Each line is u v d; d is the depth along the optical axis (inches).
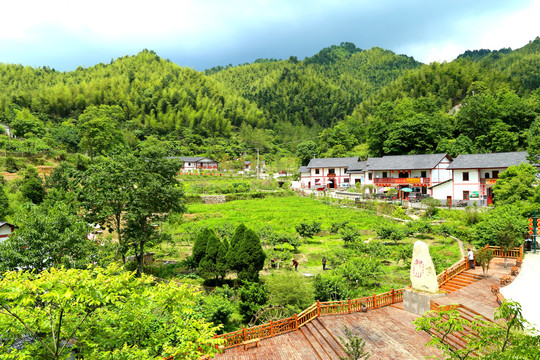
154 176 1234.6
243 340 652.7
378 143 3587.6
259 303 860.0
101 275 355.6
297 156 4909.0
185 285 424.8
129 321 402.0
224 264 1089.4
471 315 663.1
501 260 1066.7
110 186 1200.8
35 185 1931.6
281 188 3272.6
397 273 1170.6
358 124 5073.8
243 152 5659.5
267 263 1337.4
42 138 3494.1
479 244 1206.9
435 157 2458.2
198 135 5920.3
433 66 6225.4
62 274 324.2
